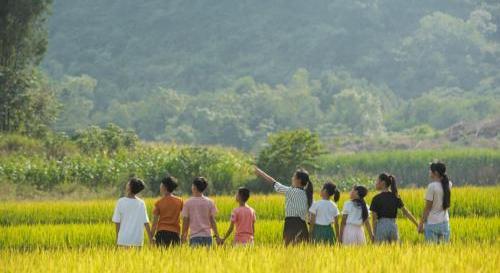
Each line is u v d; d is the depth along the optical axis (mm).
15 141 122812
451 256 29344
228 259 29125
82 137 129250
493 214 61531
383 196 38875
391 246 32719
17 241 49906
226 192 101750
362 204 39188
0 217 64750
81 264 28922
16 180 103625
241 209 39250
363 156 154250
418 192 69875
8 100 131750
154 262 29188
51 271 28203
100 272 27828
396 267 27016
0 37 138500
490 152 149625
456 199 62844
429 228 38562
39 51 142875
